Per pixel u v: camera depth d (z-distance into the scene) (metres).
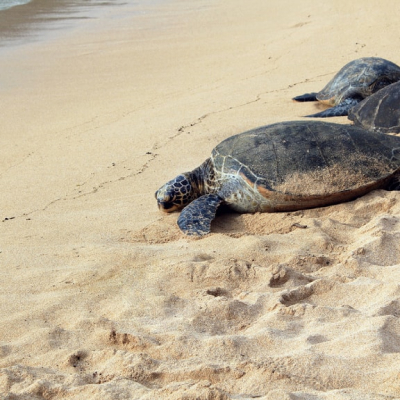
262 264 3.63
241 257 3.67
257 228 3.99
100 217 4.25
